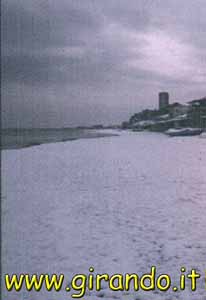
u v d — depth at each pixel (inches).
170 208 284.2
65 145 1198.3
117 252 190.9
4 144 1467.8
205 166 555.8
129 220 251.1
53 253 189.5
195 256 183.8
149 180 430.3
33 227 235.8
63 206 297.4
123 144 1226.6
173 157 711.1
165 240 207.8
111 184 407.2
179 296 146.3
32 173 507.8
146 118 4345.5
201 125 2144.4
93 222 247.6
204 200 311.6
